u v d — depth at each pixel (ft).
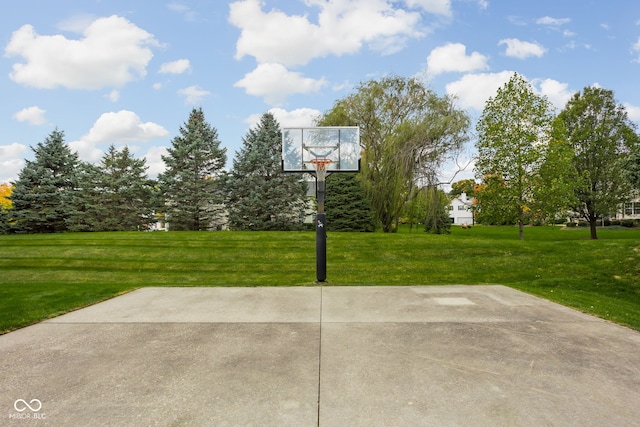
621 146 82.38
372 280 37.96
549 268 40.63
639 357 14.15
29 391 11.34
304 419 9.65
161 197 91.45
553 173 65.46
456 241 55.83
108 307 23.43
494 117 67.51
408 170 74.18
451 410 10.08
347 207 84.02
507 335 17.03
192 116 95.09
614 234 106.52
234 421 9.54
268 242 57.31
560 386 11.58
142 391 11.32
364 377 12.35
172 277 41.32
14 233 87.45
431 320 19.84
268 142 90.43
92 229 92.22
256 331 17.93
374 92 78.54
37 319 20.10
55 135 90.89
